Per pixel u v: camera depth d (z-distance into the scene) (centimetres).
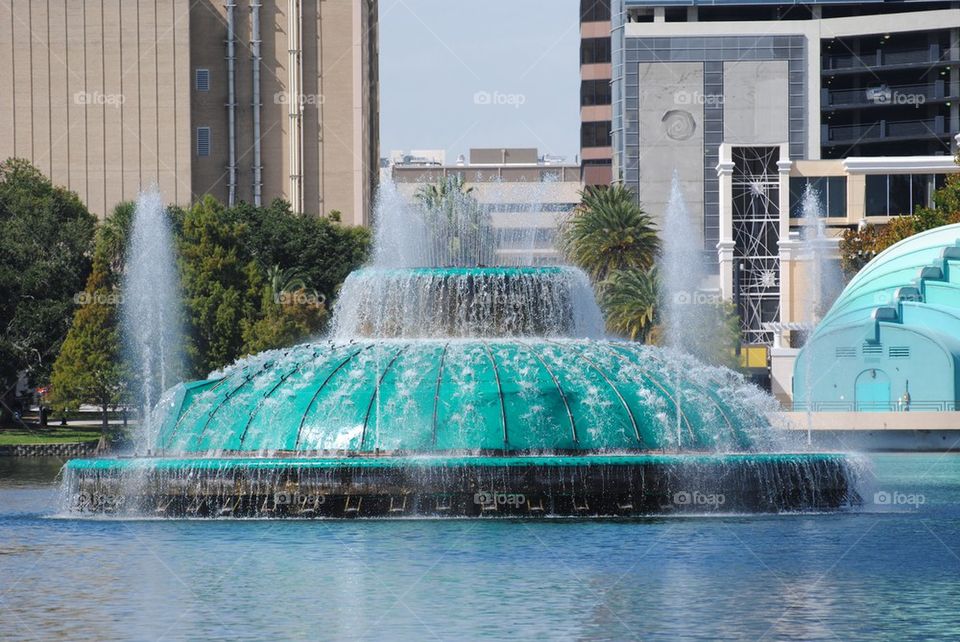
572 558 4053
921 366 11475
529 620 3328
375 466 4766
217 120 19075
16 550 4284
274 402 5316
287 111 19012
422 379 5216
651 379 5384
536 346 5403
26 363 13262
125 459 5012
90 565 4022
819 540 4362
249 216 15800
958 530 4544
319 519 4759
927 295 11906
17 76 18938
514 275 5694
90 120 18888
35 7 18938
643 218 13988
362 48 19188
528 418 5100
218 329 11906
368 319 5728
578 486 4778
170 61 18900
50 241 13912
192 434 5428
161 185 18888
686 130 19375
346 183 19038
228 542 4353
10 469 8600
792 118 19400
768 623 3297
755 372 15638
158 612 3434
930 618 3341
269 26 19025
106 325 11838
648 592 3619
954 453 9862
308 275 15150
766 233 17025
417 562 4000
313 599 3559
